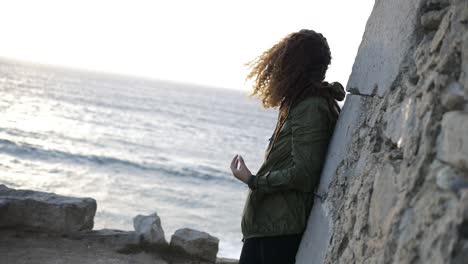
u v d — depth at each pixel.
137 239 6.63
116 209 31.45
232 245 26.34
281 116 2.94
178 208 34.53
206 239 6.78
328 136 2.95
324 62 2.87
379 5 2.86
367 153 2.45
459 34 1.84
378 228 2.04
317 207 2.85
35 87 148.12
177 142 73.81
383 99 2.45
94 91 174.25
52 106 97.56
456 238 1.39
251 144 89.44
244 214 2.94
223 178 48.75
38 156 44.28
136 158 51.75
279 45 2.91
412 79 2.21
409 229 1.73
